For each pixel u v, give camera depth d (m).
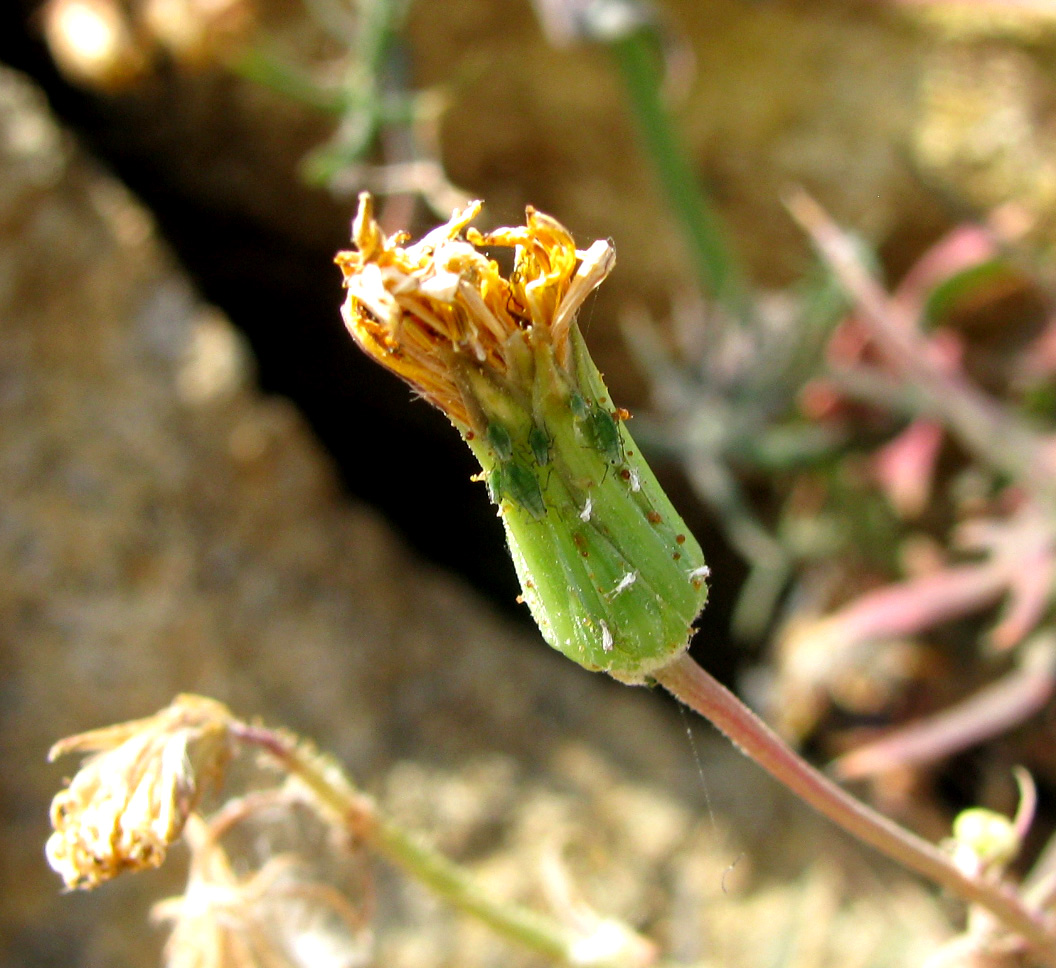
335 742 0.09
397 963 0.09
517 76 0.11
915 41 0.10
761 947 0.09
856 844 0.09
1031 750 0.09
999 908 0.05
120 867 0.05
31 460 0.09
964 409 0.08
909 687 0.09
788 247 0.11
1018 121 0.10
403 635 0.10
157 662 0.09
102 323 0.10
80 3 0.09
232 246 0.12
